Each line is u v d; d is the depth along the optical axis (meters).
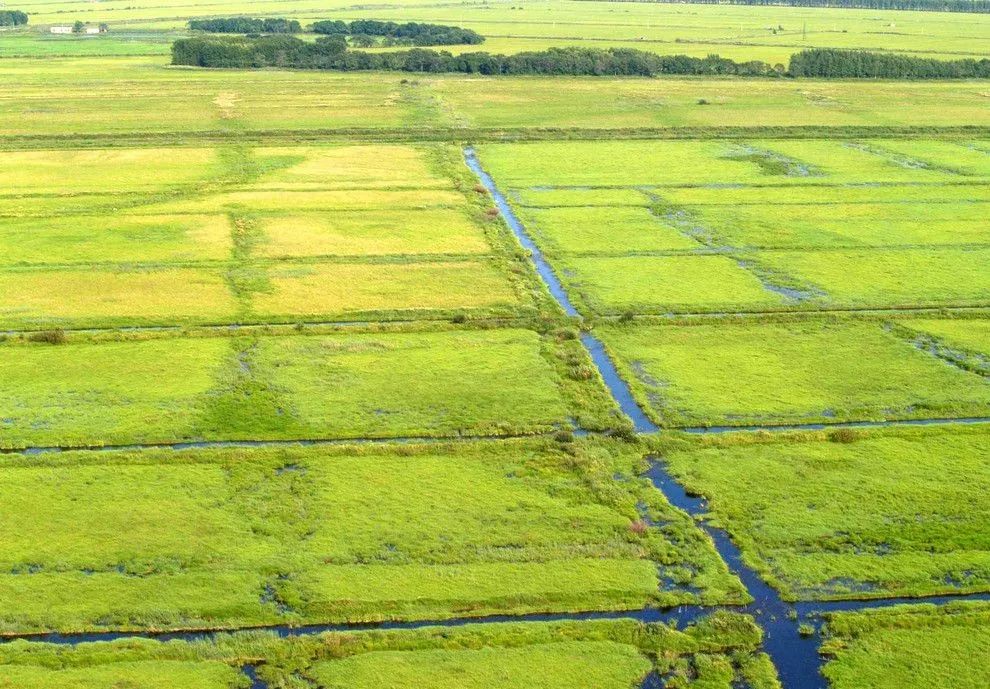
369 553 42.41
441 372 58.91
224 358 60.47
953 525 44.53
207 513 45.00
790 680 36.22
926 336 64.81
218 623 38.44
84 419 53.00
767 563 42.16
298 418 53.38
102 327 64.75
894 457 50.00
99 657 36.50
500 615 39.19
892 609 39.38
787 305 69.75
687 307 69.31
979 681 36.03
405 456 49.91
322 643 37.31
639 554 42.56
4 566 41.22
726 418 53.97
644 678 36.16
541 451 50.59
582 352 61.91
